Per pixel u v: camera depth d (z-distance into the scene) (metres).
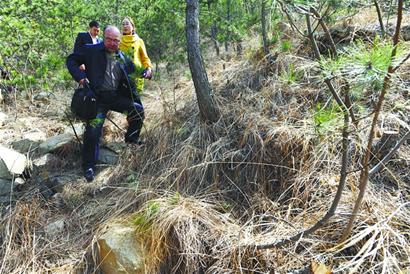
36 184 4.18
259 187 3.49
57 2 6.27
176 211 3.14
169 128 4.35
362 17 4.55
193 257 2.92
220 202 3.48
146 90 6.25
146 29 6.32
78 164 4.52
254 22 5.03
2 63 5.86
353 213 2.57
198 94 4.00
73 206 3.88
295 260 2.78
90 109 3.97
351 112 2.28
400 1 1.92
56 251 3.39
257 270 2.79
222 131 3.99
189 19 3.80
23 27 5.82
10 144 4.82
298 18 3.00
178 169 3.79
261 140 3.62
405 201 3.06
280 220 3.13
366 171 2.40
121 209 3.56
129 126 4.37
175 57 6.44
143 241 3.03
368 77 1.75
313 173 3.33
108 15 6.81
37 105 5.92
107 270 2.99
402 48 1.92
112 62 4.13
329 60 2.01
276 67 4.46
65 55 6.18
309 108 3.82
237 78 4.71
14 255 3.37
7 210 3.79
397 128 3.22
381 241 2.59
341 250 2.73
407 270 2.49
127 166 4.23
